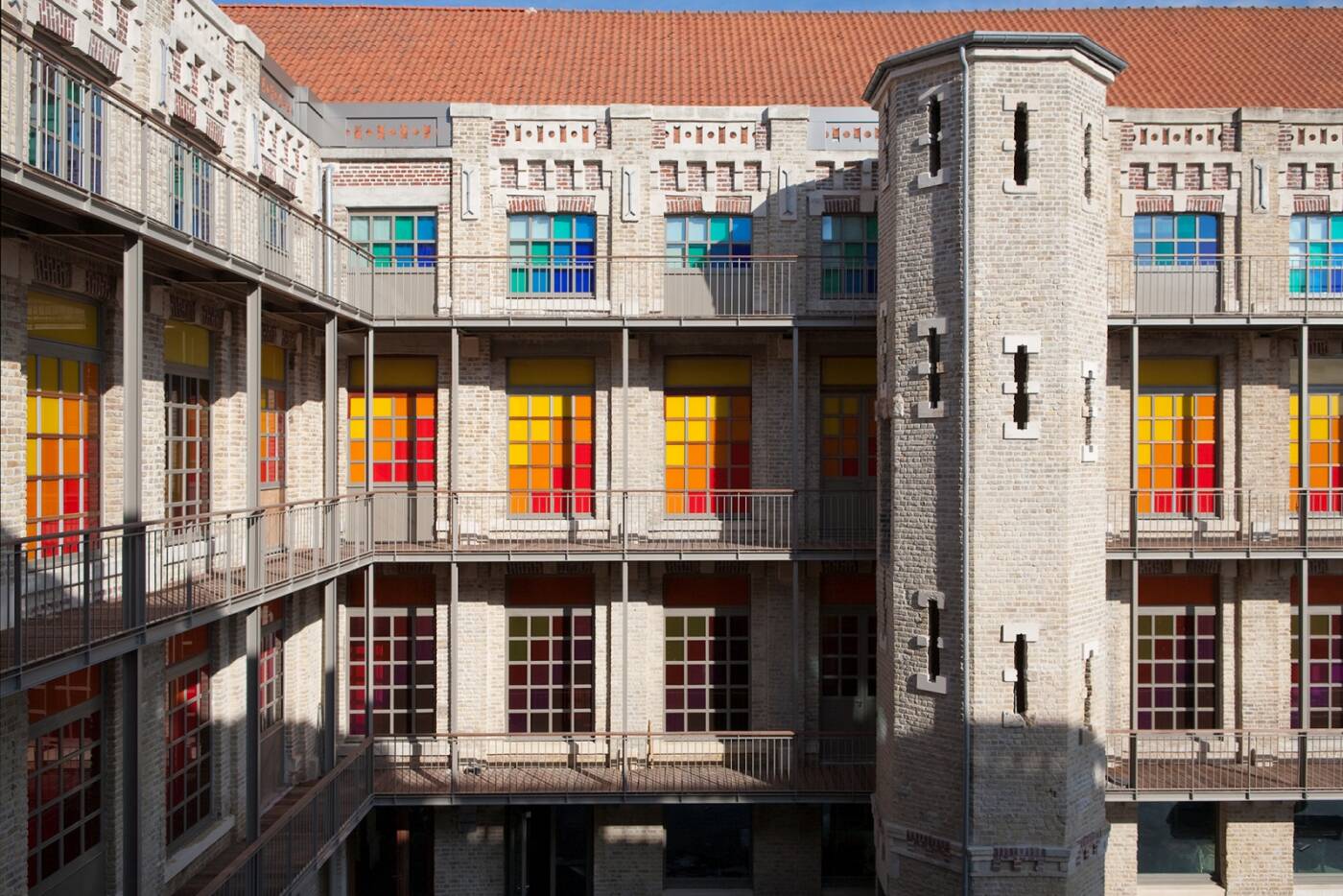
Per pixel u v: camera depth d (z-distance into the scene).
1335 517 17.25
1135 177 17.34
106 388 11.35
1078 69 14.03
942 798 14.09
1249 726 16.98
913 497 14.44
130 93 11.42
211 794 13.77
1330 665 17.41
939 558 14.16
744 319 16.39
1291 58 20.03
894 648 14.64
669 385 17.88
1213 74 19.55
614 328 16.47
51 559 10.46
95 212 8.91
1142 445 17.53
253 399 12.15
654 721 17.50
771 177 17.47
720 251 17.72
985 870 13.76
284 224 15.36
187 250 10.49
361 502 16.16
